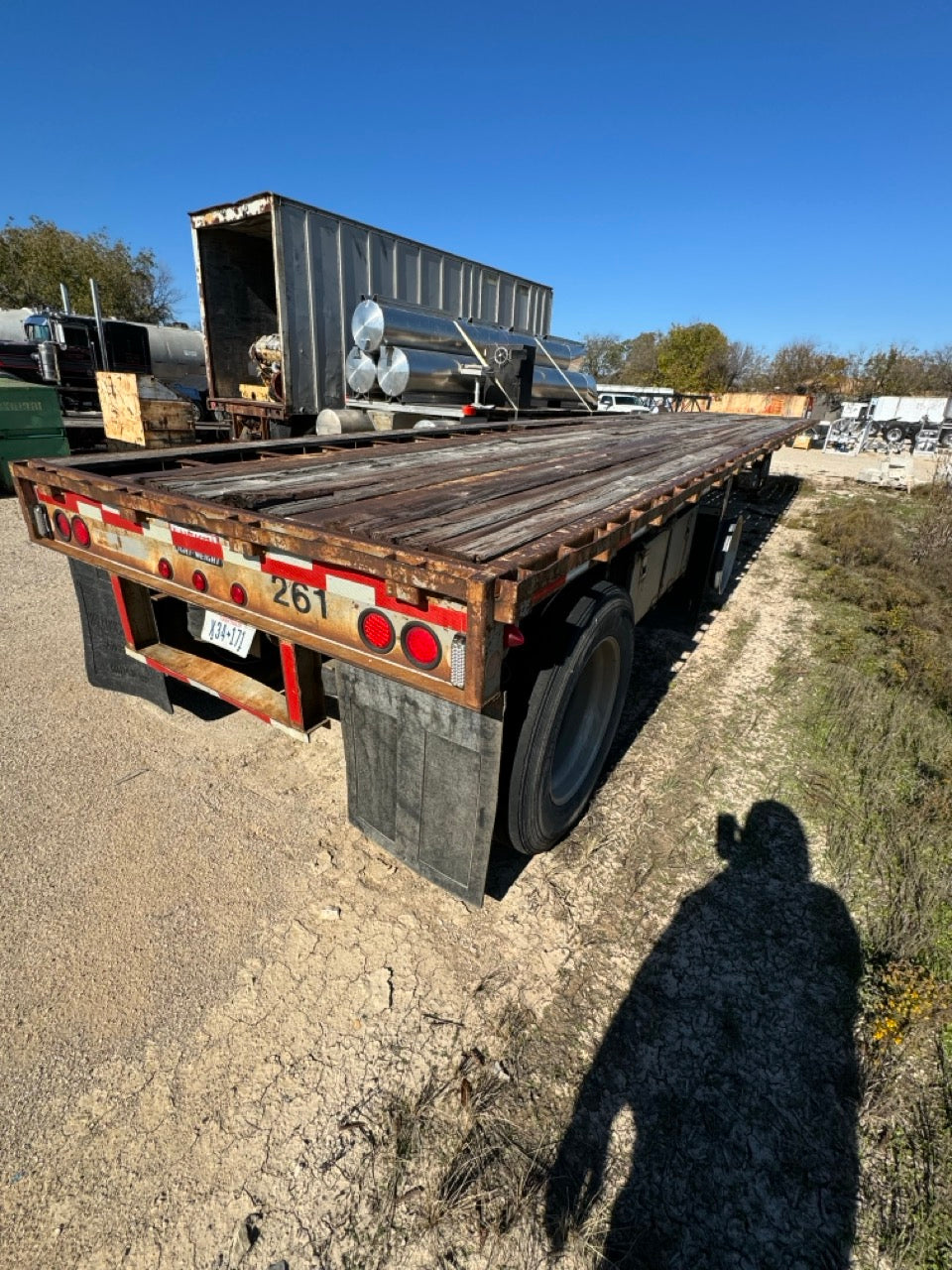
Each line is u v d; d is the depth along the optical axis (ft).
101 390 35.88
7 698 11.53
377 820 7.28
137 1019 6.18
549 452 13.50
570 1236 4.78
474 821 6.41
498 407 26.22
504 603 5.02
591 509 7.61
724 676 14.37
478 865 6.58
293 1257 4.62
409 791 6.81
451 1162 5.20
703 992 6.81
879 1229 4.89
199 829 8.64
